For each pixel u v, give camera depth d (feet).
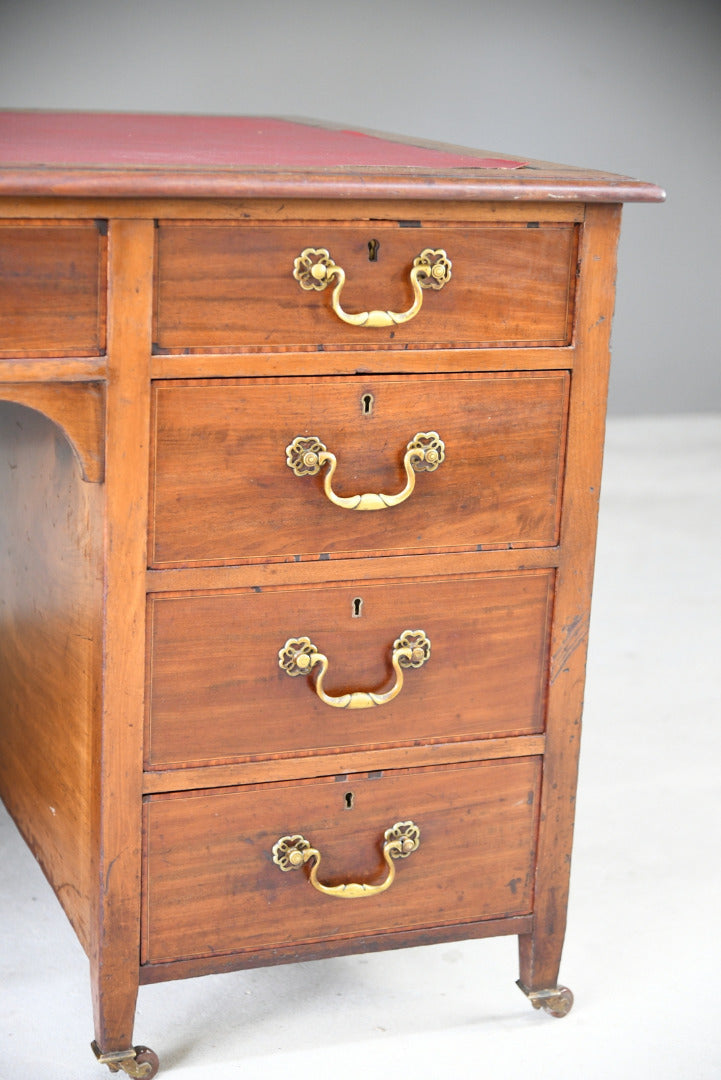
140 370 4.58
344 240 4.71
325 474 4.86
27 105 14.84
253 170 4.54
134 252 4.47
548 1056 5.51
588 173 5.09
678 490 14.34
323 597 5.03
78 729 5.19
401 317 4.80
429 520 5.08
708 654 9.95
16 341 4.44
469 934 5.57
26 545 5.83
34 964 6.02
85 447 4.63
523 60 16.49
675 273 17.34
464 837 5.46
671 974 6.10
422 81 16.24
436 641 5.22
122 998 5.14
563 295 5.05
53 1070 5.32
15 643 6.17
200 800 5.05
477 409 5.03
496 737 5.40
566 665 5.40
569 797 5.55
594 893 6.71
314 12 15.65
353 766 5.23
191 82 15.39
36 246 4.39
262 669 5.01
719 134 17.19
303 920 5.32
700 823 7.43
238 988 5.91
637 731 8.57
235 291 4.63
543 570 5.29
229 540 4.84
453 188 4.63
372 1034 5.62
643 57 16.84
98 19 14.89
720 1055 5.54
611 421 17.28
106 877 4.98
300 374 4.77
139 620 4.80
